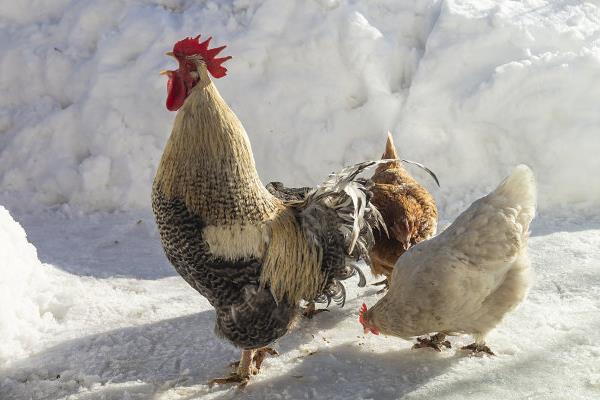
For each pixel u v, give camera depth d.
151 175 2.23
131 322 1.66
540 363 1.45
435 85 2.13
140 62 2.32
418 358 1.51
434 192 2.08
